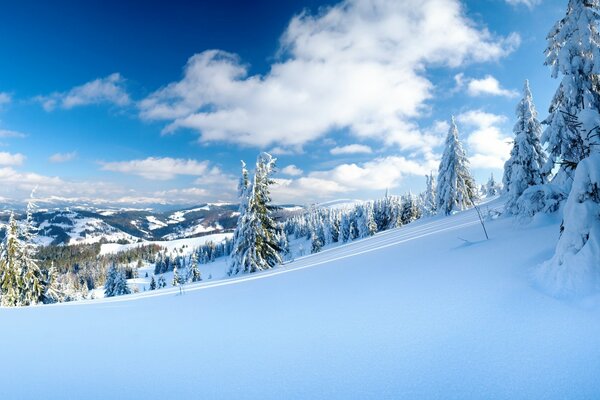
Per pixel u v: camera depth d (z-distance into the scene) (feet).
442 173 123.34
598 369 8.83
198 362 12.41
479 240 35.58
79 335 17.89
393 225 242.37
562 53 40.24
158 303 30.17
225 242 433.07
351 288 24.03
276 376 10.59
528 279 17.48
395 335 13.09
